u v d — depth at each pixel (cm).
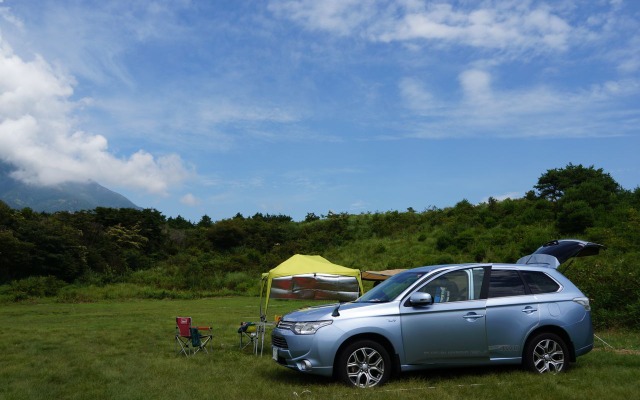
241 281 3769
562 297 789
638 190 3919
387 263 3847
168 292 3288
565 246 1012
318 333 714
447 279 773
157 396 696
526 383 696
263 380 785
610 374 750
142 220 5138
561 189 4512
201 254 4922
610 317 1312
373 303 758
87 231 4422
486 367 808
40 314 2269
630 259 2100
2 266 3478
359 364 716
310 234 5391
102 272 3906
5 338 1398
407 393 659
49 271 3578
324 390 688
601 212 3541
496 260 3275
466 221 4484
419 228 4825
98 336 1432
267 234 5344
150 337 1406
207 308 2502
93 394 718
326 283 1139
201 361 990
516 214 4316
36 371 911
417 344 727
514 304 764
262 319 1177
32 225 3766
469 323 743
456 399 629
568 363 780
